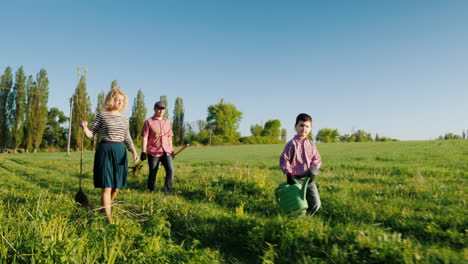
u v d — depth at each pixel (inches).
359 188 250.1
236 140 3838.6
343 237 125.2
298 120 174.7
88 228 126.5
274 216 176.7
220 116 3705.7
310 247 121.6
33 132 2317.9
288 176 164.6
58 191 273.6
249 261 123.0
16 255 97.2
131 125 2711.6
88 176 405.7
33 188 283.0
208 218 167.3
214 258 113.2
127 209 186.5
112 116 175.3
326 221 164.2
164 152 264.2
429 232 136.4
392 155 799.1
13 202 197.2
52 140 3051.2
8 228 119.0
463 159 595.5
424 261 105.9
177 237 150.2
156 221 144.0
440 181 290.7
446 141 1642.5
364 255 113.5
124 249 109.0
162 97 3289.9
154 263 102.6
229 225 152.9
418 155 762.8
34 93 2319.1
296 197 155.9
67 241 100.1
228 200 225.1
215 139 3607.3
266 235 134.1
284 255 120.2
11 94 2322.8
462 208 170.6
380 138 3946.9
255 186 245.6
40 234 108.0
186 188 275.4
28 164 708.7
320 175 350.6
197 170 444.1
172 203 199.8
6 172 495.8
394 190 234.2
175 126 3299.7
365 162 568.1
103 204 167.6
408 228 146.0
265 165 526.9
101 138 173.6
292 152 171.8
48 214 138.7
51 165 631.2
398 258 108.0
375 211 170.4
